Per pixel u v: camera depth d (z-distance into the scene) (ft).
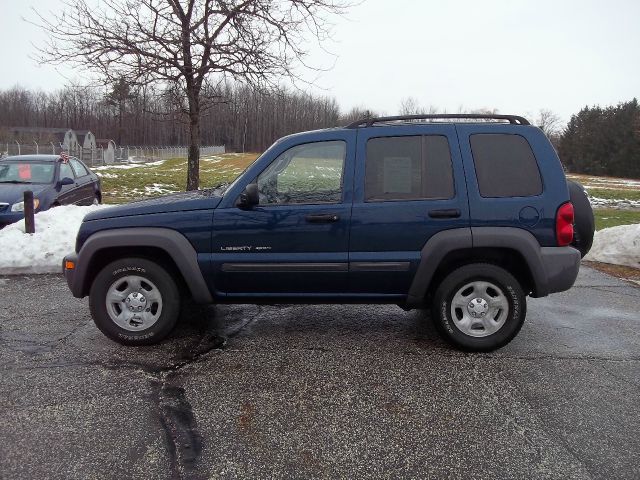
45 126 309.63
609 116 245.65
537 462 8.92
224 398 11.23
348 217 13.39
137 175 94.17
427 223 13.32
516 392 11.57
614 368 12.92
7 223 27.71
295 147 13.78
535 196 13.25
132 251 14.29
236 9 26.84
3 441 9.47
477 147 13.48
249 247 13.62
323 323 16.46
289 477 8.48
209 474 8.54
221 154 213.66
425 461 8.95
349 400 11.18
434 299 13.88
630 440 9.61
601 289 21.03
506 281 13.51
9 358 13.34
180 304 14.33
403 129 13.66
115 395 11.32
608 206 84.74
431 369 12.84
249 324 16.30
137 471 8.61
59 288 20.22
